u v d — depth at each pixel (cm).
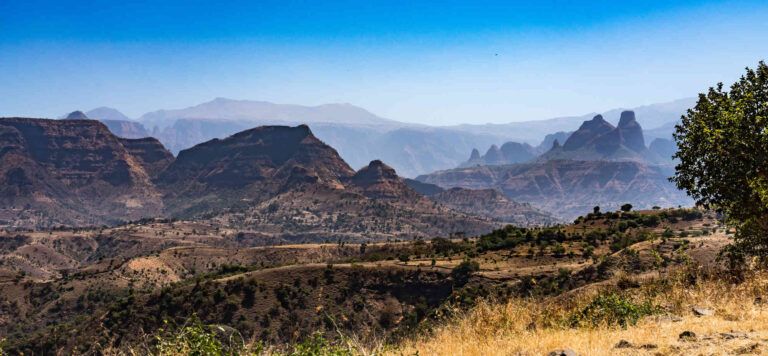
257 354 674
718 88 1518
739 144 1418
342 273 10519
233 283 9962
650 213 11331
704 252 3650
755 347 593
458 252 13075
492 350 757
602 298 991
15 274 19512
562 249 10006
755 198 1388
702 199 1566
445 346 801
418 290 9800
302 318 9444
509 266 9925
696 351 616
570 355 629
